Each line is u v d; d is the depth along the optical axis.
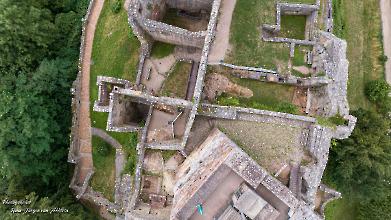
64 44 34.91
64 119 34.03
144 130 30.38
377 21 37.88
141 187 30.52
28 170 31.36
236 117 29.25
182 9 33.41
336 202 35.56
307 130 28.91
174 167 30.59
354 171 32.00
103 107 28.27
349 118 28.77
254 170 24.00
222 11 32.41
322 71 30.95
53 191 33.75
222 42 32.22
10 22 30.08
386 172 30.98
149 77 32.69
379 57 37.69
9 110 29.83
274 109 30.89
